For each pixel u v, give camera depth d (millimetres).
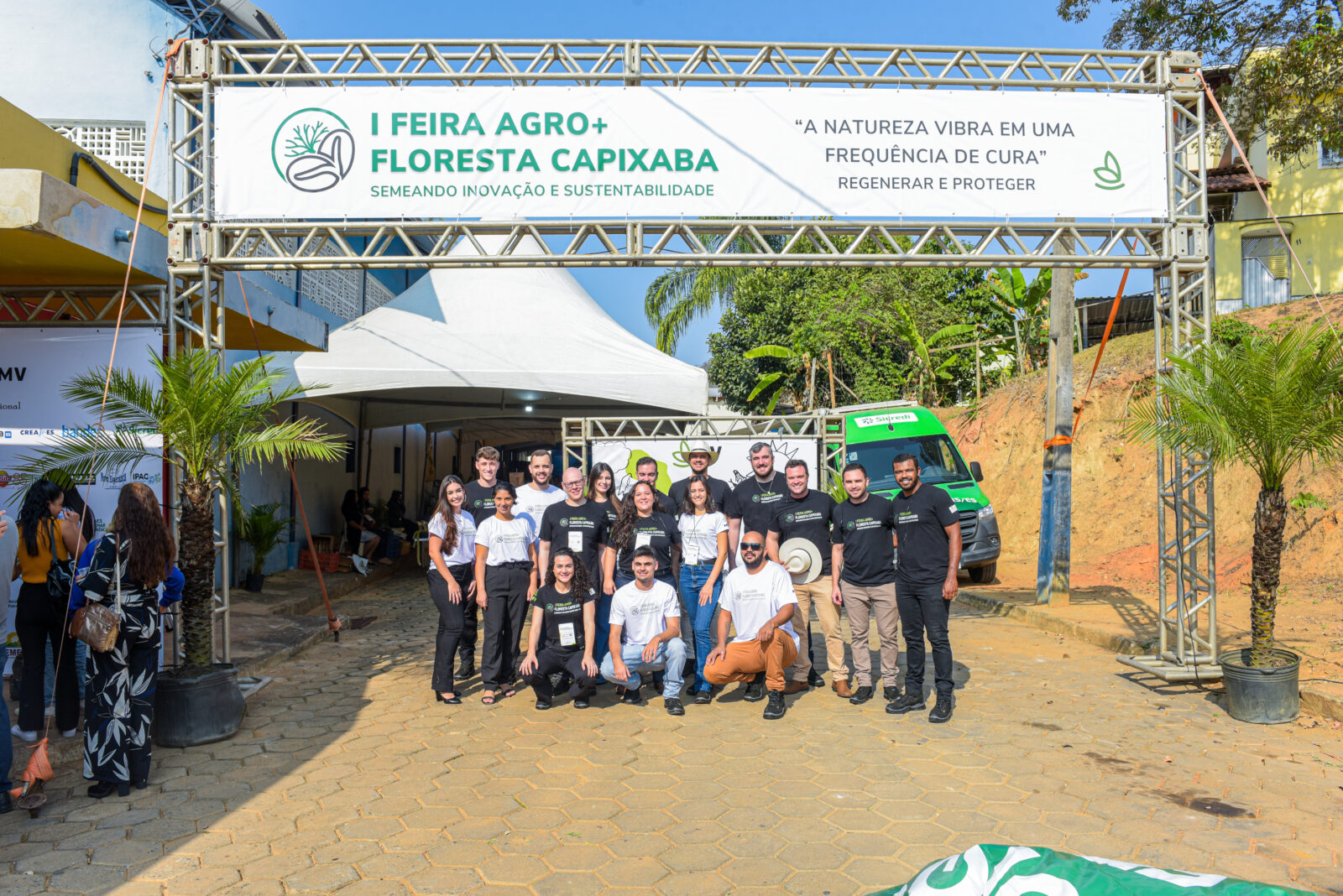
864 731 5746
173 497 6355
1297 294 18516
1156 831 4129
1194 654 7109
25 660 5188
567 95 6855
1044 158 7070
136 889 3596
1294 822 4219
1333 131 11984
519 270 13633
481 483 7395
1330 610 8617
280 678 7227
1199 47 12336
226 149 6746
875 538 6344
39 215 5090
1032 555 15656
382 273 18359
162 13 11055
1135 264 7145
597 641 6602
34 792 4406
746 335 26219
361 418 15883
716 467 9883
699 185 6895
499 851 3971
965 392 22781
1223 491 12500
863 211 6980
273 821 4301
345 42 6781
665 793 4668
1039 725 5844
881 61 7047
